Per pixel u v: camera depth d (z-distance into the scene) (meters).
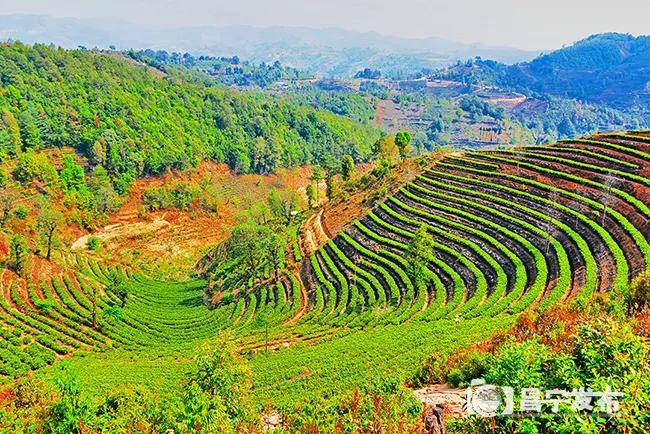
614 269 52.03
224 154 190.12
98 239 122.25
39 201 113.50
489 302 56.69
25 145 140.12
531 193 80.00
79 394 23.69
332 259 85.50
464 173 95.00
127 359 66.38
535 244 66.00
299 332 65.25
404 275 71.62
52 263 90.50
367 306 68.12
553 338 23.62
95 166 148.75
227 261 110.62
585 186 75.69
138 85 196.50
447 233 76.44
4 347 62.88
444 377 28.55
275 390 45.03
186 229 141.12
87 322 76.19
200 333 77.88
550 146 95.31
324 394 37.97
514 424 13.98
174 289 103.56
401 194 94.69
